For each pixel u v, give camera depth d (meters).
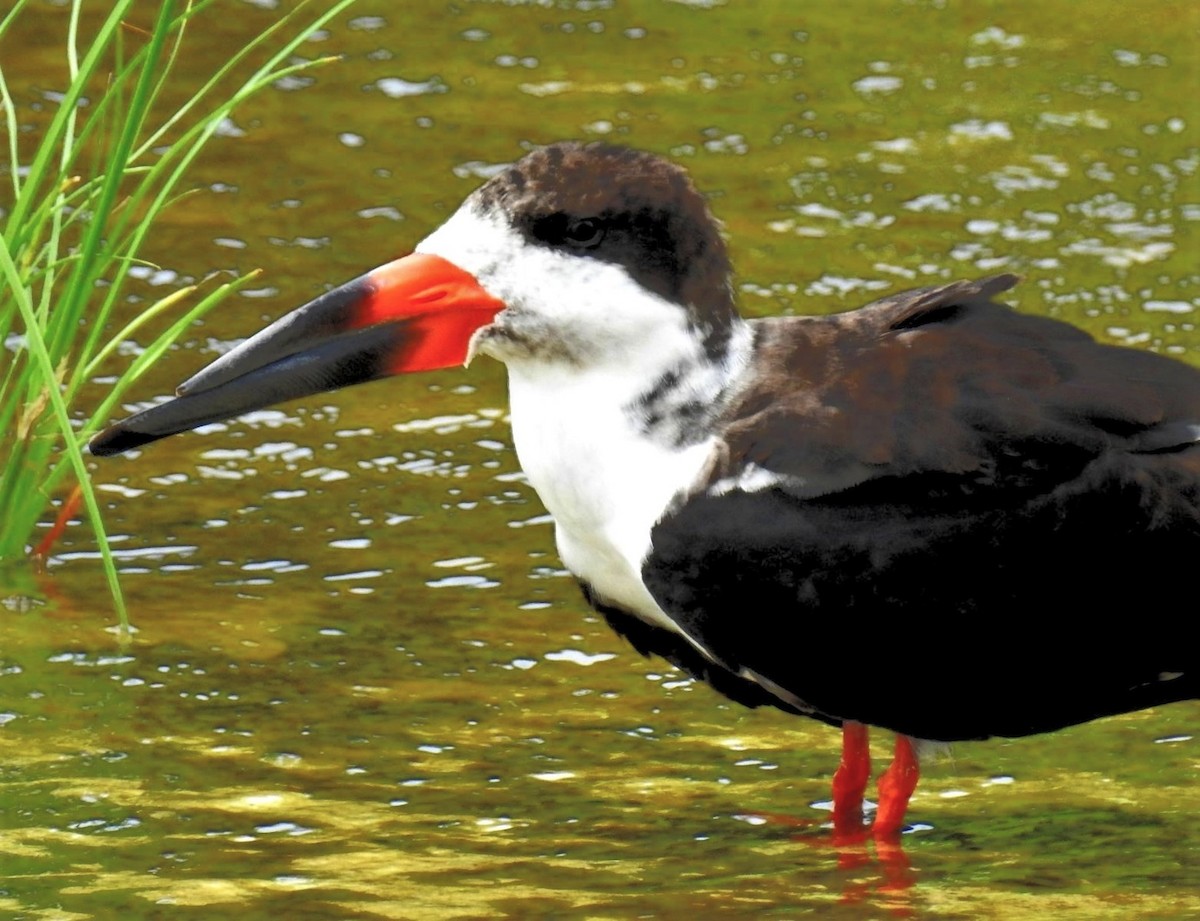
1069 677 10.16
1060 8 20.20
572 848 9.96
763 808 10.45
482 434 14.16
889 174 17.30
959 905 9.45
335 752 10.80
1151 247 16.27
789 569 9.83
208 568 12.55
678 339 9.86
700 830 10.21
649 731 11.16
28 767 10.52
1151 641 10.05
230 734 10.91
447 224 9.98
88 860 9.70
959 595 9.88
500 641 11.94
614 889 9.54
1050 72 18.98
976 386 9.86
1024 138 17.89
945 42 19.53
